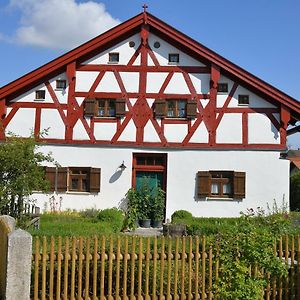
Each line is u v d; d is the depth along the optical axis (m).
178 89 20.09
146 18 19.91
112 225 15.59
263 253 7.25
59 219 16.64
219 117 19.86
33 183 12.66
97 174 20.03
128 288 7.31
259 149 19.66
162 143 19.97
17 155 12.41
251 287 7.01
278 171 19.55
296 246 7.71
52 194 20.03
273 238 7.48
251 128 19.75
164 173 20.05
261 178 19.59
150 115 20.11
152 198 19.64
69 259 7.09
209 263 7.38
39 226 13.54
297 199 26.44
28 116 20.31
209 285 7.34
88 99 20.14
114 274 7.30
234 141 19.78
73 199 20.03
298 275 7.59
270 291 7.54
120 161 20.09
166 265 7.34
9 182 12.39
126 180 19.98
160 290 7.22
